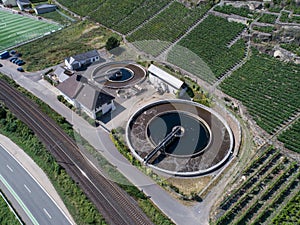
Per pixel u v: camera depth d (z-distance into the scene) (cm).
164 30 10894
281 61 8775
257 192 5544
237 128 6919
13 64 9856
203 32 10394
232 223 5059
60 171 6034
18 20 13100
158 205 5378
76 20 12769
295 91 7725
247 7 10938
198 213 5228
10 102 8019
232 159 6150
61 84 7888
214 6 11444
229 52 9381
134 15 12106
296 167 5966
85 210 5344
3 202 5647
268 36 9338
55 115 7444
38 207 5516
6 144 6938
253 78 8312
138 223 5125
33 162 6438
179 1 12125
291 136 6562
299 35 8906
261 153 6262
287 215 5122
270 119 7038
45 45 10969
